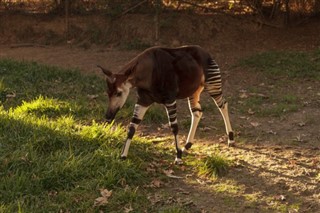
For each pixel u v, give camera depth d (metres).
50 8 12.52
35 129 6.07
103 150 5.70
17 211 4.50
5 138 5.87
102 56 10.82
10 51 11.32
